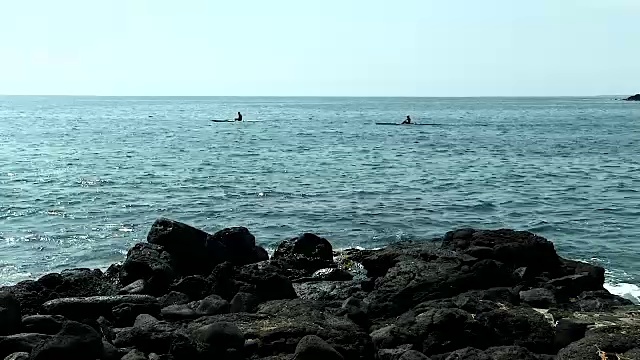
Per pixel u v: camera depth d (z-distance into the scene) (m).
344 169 41.81
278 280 13.30
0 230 22.86
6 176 36.94
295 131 83.38
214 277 13.52
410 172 40.53
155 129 87.56
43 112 155.12
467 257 13.91
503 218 26.42
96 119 118.62
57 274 13.55
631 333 10.32
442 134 77.00
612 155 52.03
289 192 32.06
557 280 13.92
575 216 26.91
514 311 11.41
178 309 11.98
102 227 23.47
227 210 27.12
